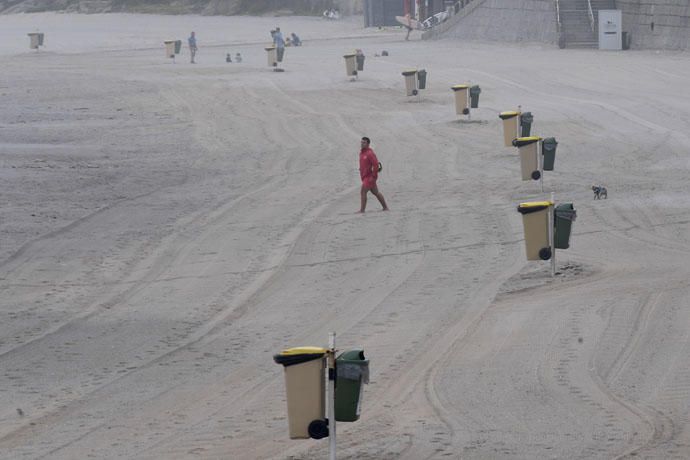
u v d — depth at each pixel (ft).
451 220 298.35
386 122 528.63
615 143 436.35
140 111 600.39
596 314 192.03
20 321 215.31
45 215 329.52
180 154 459.73
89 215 330.34
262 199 351.05
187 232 303.07
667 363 161.27
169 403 158.40
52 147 470.80
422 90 647.15
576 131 472.44
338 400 120.57
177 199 356.79
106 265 266.16
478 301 210.79
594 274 226.99
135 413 154.20
